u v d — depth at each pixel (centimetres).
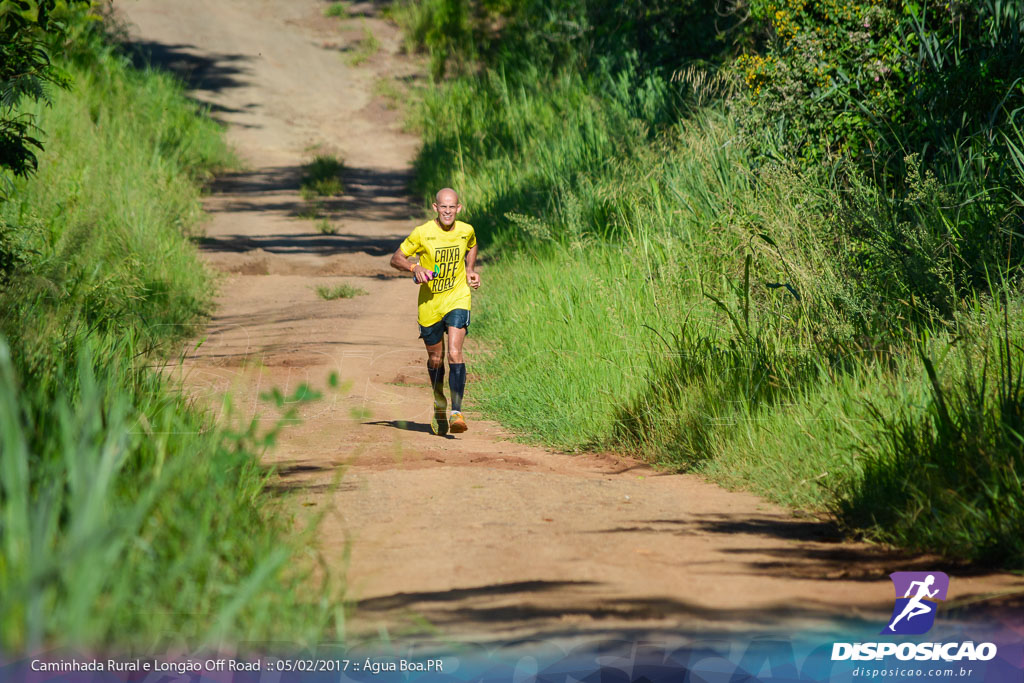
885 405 2309
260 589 1216
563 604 1384
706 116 5956
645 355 3306
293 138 13088
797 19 5094
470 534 1792
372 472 2355
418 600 1391
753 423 2564
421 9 17000
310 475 2297
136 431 1706
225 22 16925
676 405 2875
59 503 1184
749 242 3647
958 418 2023
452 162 10469
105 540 1098
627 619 1326
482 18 15562
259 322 5375
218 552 1287
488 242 7500
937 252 3206
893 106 4638
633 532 1856
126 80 11306
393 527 1827
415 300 6219
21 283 2920
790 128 4984
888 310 3095
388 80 15325
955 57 4503
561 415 3241
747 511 2092
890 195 4306
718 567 1608
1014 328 2645
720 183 4884
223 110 13588
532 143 9344
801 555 1706
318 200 10112
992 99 4128
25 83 3281
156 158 8794
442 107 13212
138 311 4391
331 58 16112
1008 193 3509
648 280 3931
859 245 3497
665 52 8719
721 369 2947
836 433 2281
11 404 1134
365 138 13338
